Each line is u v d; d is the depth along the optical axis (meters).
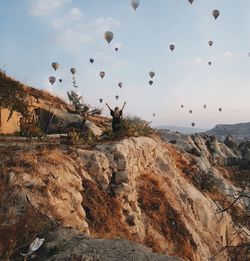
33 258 8.33
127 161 18.44
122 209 16.03
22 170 12.55
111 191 16.38
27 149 15.20
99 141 20.05
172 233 18.00
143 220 17.31
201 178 28.61
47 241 9.12
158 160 23.48
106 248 8.86
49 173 13.18
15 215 9.95
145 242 16.14
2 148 14.75
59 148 16.73
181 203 21.12
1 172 11.85
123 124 22.81
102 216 14.32
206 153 39.31
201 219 22.73
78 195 13.54
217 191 28.00
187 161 29.39
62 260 8.09
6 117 24.25
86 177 15.41
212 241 21.69
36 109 29.83
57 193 12.42
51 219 10.31
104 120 36.88
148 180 20.16
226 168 39.12
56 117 29.83
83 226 11.96
